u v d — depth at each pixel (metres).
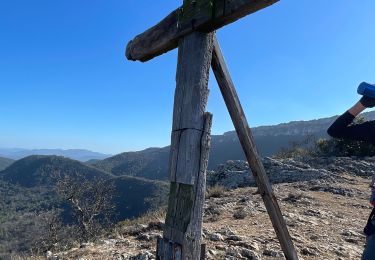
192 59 3.41
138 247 7.72
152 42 4.07
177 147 3.40
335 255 7.52
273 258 6.85
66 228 27.02
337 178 20.38
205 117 3.29
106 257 7.09
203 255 3.24
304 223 10.39
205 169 3.28
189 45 3.48
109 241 8.45
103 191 31.97
